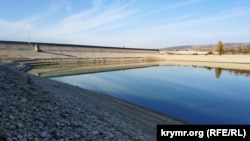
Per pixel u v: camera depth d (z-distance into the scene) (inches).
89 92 1738.4
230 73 4215.1
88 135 530.0
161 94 2171.5
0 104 524.7
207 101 1908.2
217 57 7721.5
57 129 492.1
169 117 1365.7
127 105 1534.2
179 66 5994.1
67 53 7126.0
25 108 561.6
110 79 3235.7
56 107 674.8
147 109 1529.3
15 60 4643.2
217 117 1443.2
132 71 4554.6
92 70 4574.3
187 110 1605.6
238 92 2330.2
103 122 733.3
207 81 3137.3
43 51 6594.5
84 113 749.9
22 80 954.7
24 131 427.5
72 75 3629.4
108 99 1617.9
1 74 896.3
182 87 2620.6
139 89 2433.6
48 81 1641.2
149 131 909.2
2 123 426.9
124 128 774.5
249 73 4224.9
